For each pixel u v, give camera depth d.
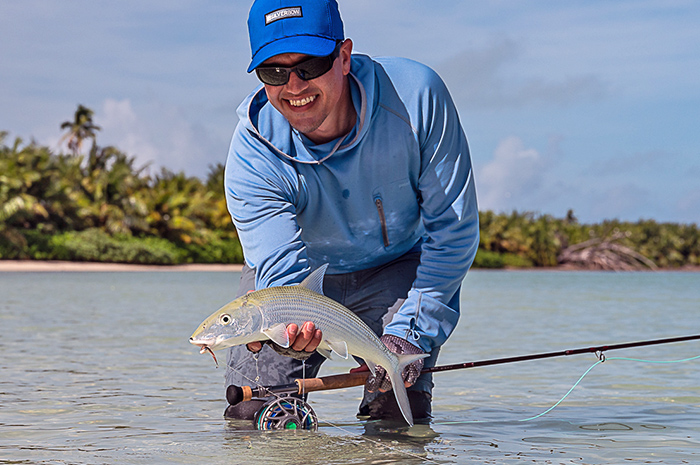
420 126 3.13
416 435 3.26
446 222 3.23
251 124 3.09
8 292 17.91
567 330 9.52
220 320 2.58
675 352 7.05
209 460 2.71
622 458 2.87
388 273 3.59
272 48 2.69
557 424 3.61
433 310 3.22
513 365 6.06
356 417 3.71
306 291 2.74
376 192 3.23
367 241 3.41
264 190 3.11
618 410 4.01
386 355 2.94
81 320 10.16
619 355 6.77
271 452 2.84
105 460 2.72
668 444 3.14
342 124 3.10
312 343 2.71
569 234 81.25
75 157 47.47
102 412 3.81
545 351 7.08
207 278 31.09
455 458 2.81
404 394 2.97
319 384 3.24
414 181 3.25
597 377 5.37
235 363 3.50
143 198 46.75
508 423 3.62
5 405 4.00
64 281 25.50
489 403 4.25
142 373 5.34
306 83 2.75
